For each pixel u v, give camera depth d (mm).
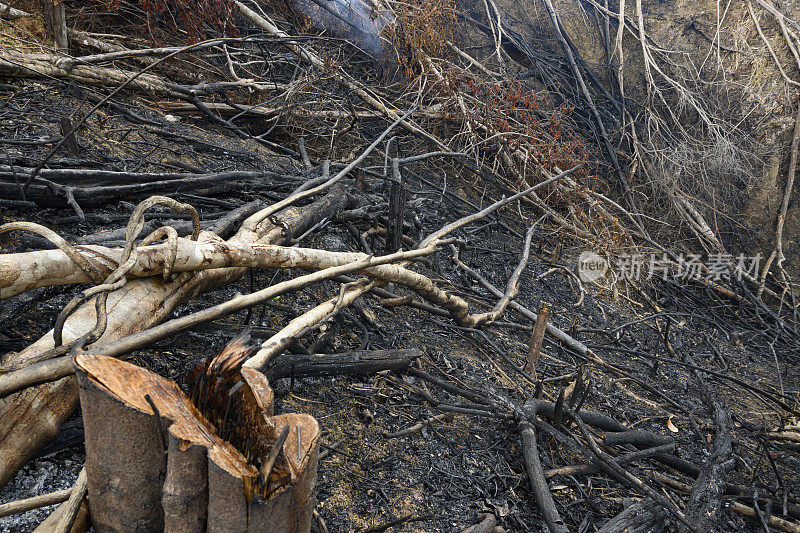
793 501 3906
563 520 3047
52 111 4820
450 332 4770
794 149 9531
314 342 3611
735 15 10367
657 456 3848
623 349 5852
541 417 3877
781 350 7504
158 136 5301
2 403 1877
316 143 7105
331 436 3066
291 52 7668
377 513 2689
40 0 5598
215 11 6773
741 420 4922
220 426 1507
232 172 4547
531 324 5719
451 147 8281
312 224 4367
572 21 10758
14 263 2041
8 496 1986
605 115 10172
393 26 8164
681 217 9234
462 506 2904
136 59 6180
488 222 7523
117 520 1464
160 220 3605
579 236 7879
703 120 9828
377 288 4426
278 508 1317
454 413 3619
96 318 2264
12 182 3447
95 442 1399
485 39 10102
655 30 10664
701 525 3082
